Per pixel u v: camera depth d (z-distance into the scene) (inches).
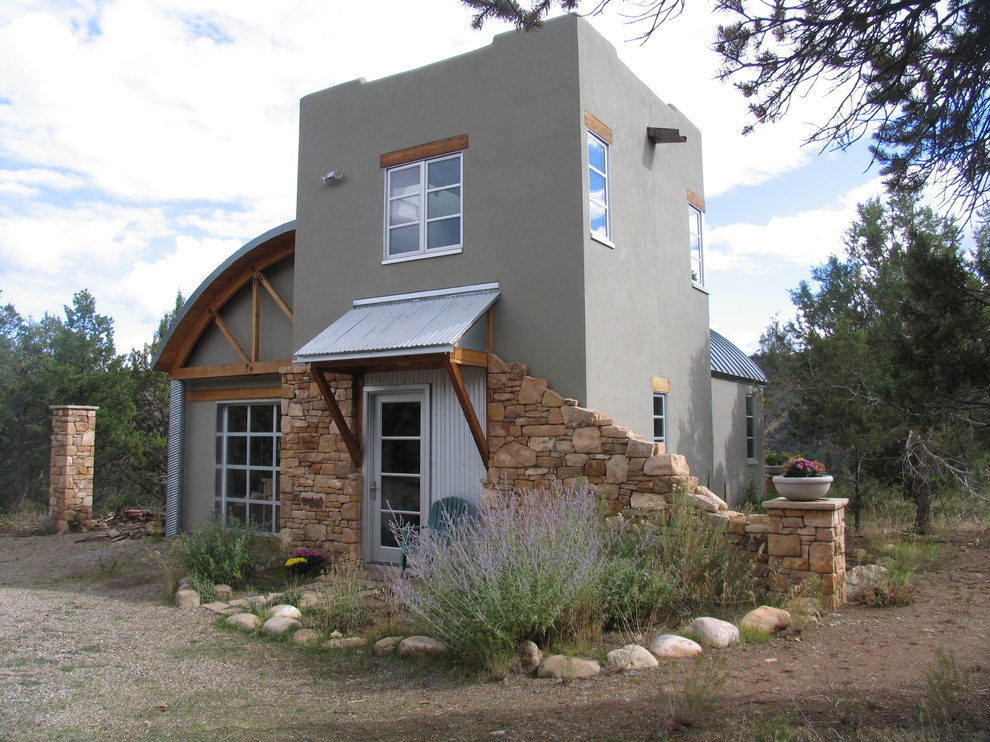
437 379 429.7
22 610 355.6
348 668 261.7
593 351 392.5
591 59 411.8
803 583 310.3
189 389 592.4
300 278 489.1
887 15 215.2
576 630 271.6
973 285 286.2
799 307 706.8
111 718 213.6
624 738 181.6
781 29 226.5
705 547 325.7
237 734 200.2
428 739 191.2
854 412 526.9
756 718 188.9
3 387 1066.7
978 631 271.4
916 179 260.8
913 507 571.2
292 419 481.4
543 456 385.7
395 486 445.7
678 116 546.9
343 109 480.4
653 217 490.3
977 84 228.2
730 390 659.4
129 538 587.5
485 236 417.7
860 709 192.4
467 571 273.3
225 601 370.3
